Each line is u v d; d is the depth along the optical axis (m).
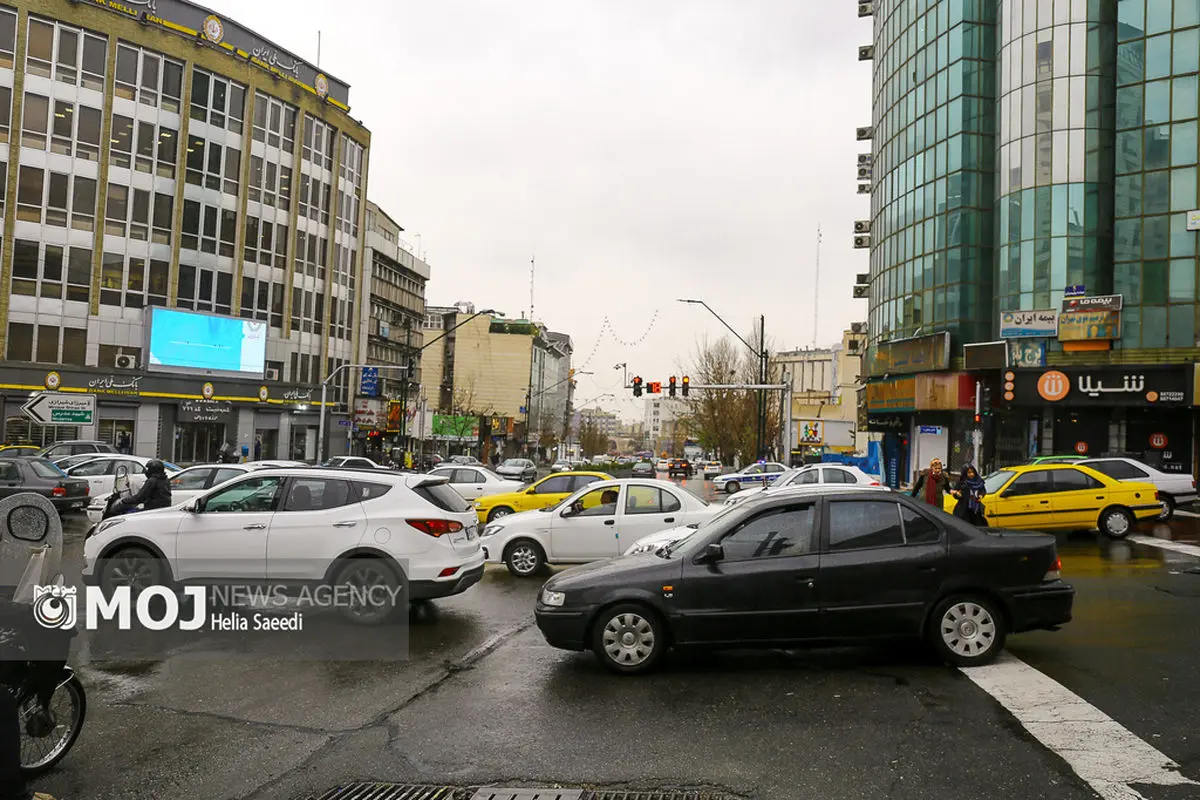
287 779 4.91
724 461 62.94
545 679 7.00
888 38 42.69
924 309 37.75
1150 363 29.36
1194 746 5.26
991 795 4.57
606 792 4.69
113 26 38.38
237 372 43.62
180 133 41.19
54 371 36.06
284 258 47.88
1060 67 32.00
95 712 6.12
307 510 9.11
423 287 75.94
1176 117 29.62
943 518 7.31
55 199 36.69
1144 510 16.23
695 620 7.05
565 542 12.61
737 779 4.84
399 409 49.59
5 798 3.95
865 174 58.22
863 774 4.88
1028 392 31.20
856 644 7.13
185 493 16.14
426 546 9.02
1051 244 31.78
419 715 6.06
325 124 51.16
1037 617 7.13
